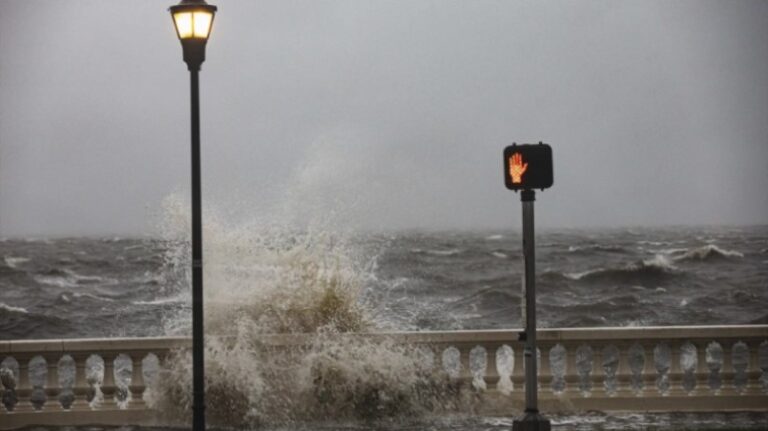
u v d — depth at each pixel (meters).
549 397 15.41
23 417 14.88
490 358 15.69
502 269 88.44
